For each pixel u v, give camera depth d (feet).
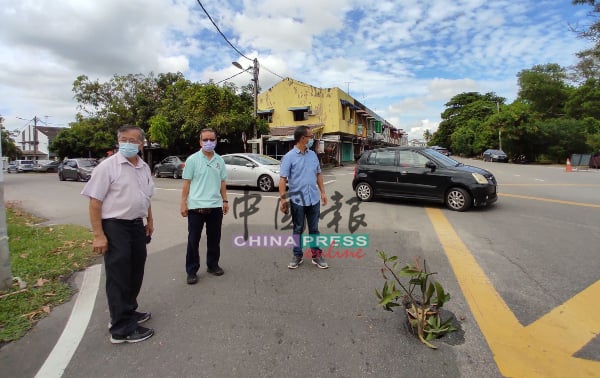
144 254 10.03
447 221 22.79
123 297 9.26
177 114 71.15
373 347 8.86
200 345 9.08
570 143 108.27
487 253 16.03
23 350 9.02
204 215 13.30
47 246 17.69
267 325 10.00
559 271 13.76
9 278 12.38
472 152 153.89
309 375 7.85
